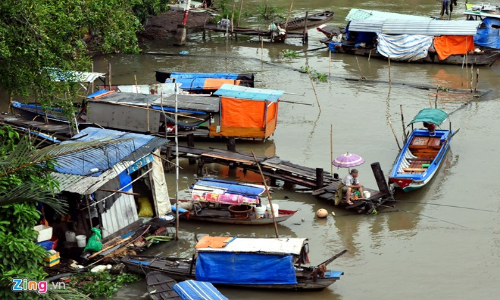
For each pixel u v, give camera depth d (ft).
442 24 157.17
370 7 214.48
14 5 78.18
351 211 86.53
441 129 114.32
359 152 105.70
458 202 88.48
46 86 87.40
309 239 79.97
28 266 54.29
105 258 71.15
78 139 79.87
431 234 80.59
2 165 50.62
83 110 114.93
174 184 95.76
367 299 66.90
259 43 180.34
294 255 65.77
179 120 121.49
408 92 137.59
